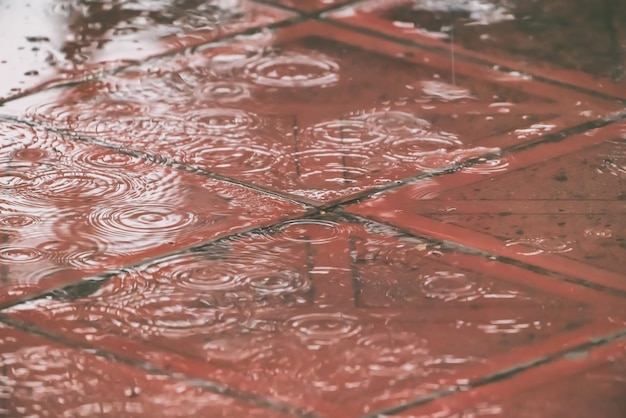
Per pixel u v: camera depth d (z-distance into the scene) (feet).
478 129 5.61
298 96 5.76
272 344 4.87
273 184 5.39
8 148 5.50
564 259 5.12
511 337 4.90
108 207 5.29
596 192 5.35
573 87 5.82
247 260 5.12
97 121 5.63
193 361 4.83
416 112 5.69
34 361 4.82
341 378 4.79
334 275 5.07
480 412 4.70
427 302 4.99
